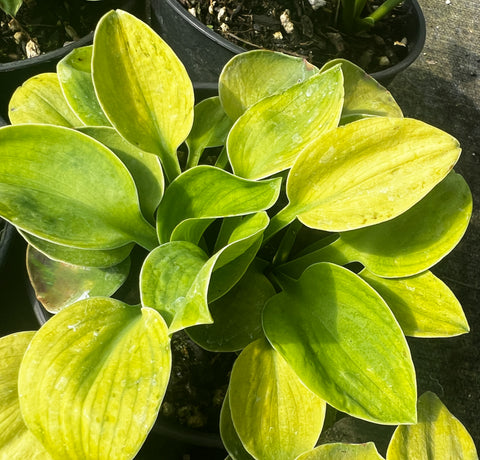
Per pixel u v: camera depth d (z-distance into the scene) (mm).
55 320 240
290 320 268
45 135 259
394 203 255
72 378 225
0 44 454
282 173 346
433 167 255
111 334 245
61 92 326
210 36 418
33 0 469
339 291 265
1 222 353
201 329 284
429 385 424
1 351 257
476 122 557
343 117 310
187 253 265
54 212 260
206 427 311
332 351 250
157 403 217
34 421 214
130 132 280
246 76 326
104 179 275
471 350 447
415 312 272
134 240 287
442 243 272
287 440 250
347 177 267
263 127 284
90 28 479
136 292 328
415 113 547
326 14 477
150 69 283
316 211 270
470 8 613
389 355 240
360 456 253
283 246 325
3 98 442
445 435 268
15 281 357
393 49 473
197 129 335
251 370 266
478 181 524
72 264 271
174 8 429
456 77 575
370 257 285
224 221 310
